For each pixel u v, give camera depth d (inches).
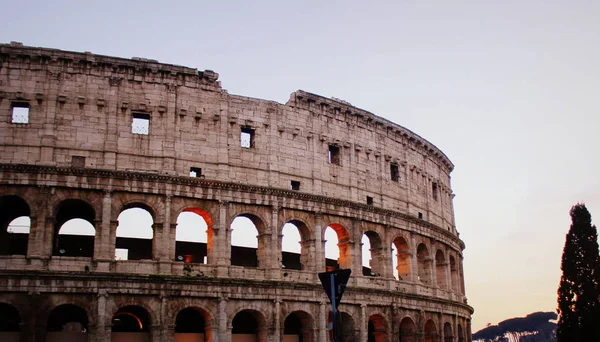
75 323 3393.2
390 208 3865.7
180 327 3240.7
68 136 2935.5
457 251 4722.0
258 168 3304.6
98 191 2903.5
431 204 4328.3
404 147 4124.0
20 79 2935.5
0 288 2630.4
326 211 3462.1
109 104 3038.9
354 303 3437.5
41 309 2662.4
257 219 3262.8
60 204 2847.0
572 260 4097.0
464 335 4574.3
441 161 4660.4
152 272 2901.1
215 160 3186.5
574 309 4013.3
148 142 3065.9
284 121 3464.6
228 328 2970.0
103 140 2984.7
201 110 3216.0
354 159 3727.9
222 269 3041.3
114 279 2783.0
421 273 4131.4
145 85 3134.8
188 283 2920.8
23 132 2878.9
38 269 2714.1
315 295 3250.5
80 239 3371.1
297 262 3932.1
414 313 3811.5
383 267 3695.9
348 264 3535.9
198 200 3093.0
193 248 3572.8
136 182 2965.1
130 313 3248.0
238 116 3314.5
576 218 4178.2
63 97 2965.1
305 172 3472.0
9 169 2787.9
